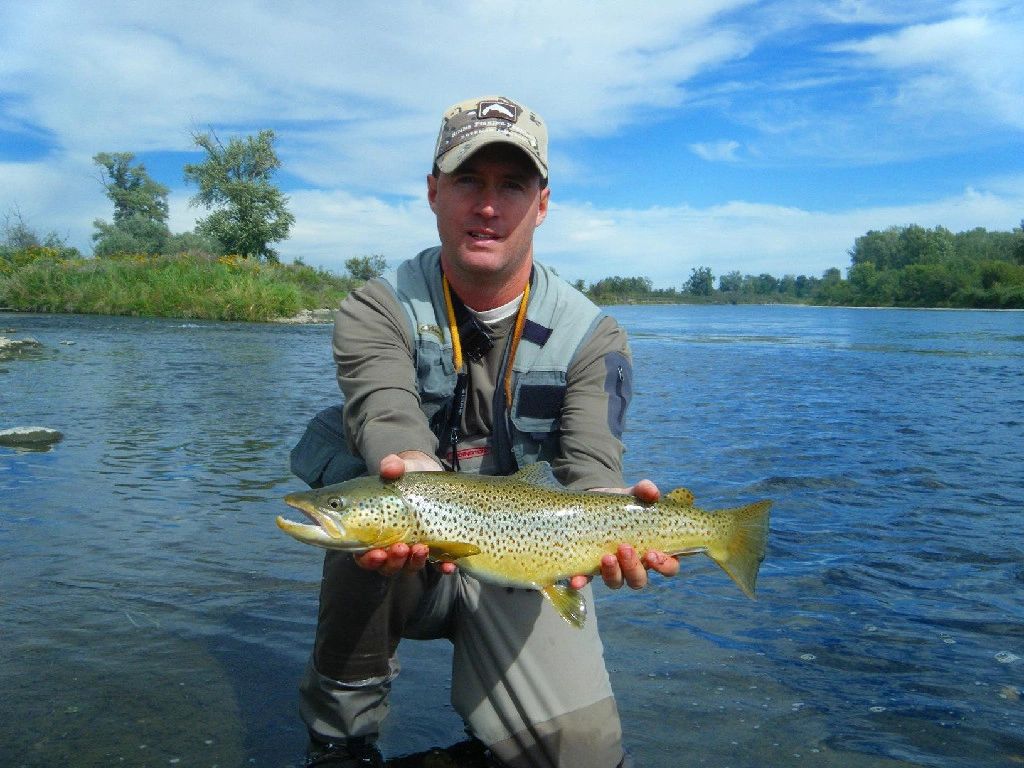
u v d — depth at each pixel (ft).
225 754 3.71
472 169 3.84
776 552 6.55
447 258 4.06
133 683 4.30
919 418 13.83
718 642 4.94
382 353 4.03
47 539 6.51
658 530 3.81
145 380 17.31
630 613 5.38
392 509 3.50
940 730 3.93
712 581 5.98
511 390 4.13
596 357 4.15
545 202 4.29
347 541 3.45
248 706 4.13
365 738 3.90
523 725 3.78
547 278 4.24
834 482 8.90
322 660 3.84
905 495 8.34
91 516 7.20
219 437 11.13
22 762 3.55
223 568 6.02
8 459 9.33
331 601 3.79
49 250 53.78
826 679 4.45
